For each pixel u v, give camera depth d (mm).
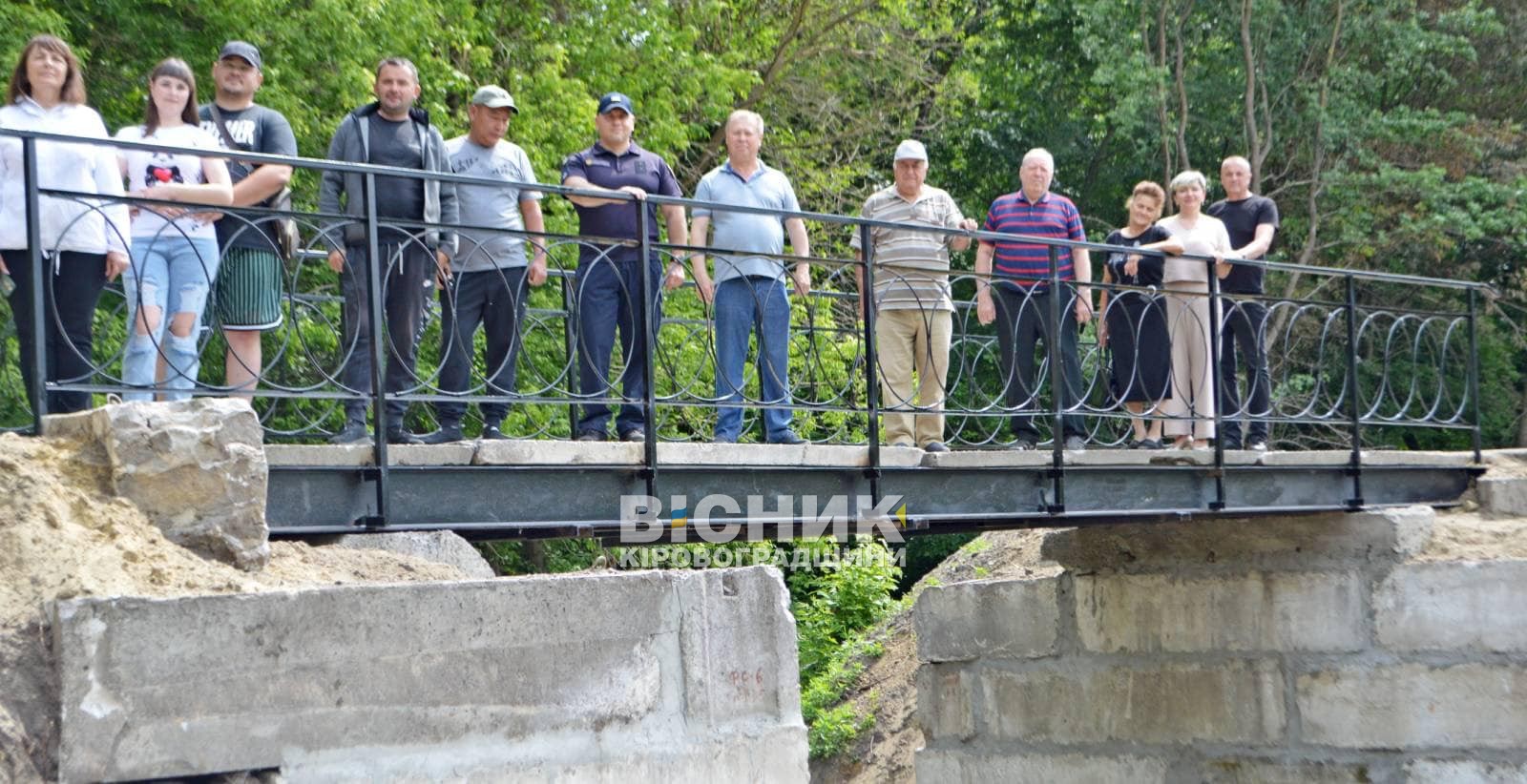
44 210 7301
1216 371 11156
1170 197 28734
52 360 7336
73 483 5781
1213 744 12008
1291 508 11359
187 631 5145
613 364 10930
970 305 11695
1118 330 12430
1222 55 30031
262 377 7289
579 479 8031
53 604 5016
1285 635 11727
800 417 17703
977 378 23609
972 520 9750
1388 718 11242
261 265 8258
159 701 5066
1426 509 11578
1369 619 11391
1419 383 28234
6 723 4793
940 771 13617
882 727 16125
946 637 13703
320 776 5355
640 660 6301
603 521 8039
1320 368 12242
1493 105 30250
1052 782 12914
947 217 11383
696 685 6469
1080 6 29188
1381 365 27719
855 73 28500
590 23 23109
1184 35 30500
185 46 17062
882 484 9383
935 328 11219
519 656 5910
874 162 31031
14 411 7703
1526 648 10750
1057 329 10305
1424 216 28297
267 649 5301
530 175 9938
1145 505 10789
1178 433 12312
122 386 6586
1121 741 12516
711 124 25875
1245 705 11867
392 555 7273
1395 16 29422
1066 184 33531
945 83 29375
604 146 10062
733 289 9992
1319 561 11664
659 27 23578
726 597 6668
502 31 22938
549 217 20156
